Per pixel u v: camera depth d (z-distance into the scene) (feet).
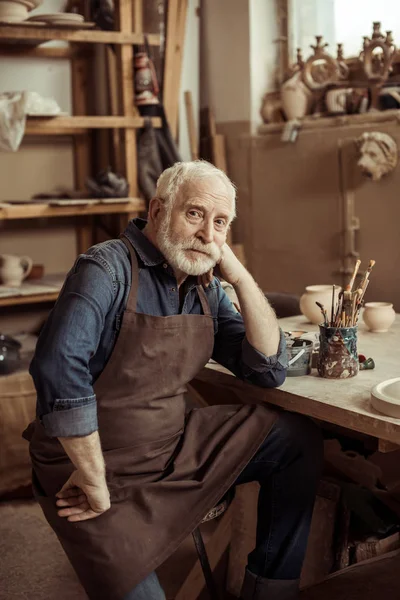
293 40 14.02
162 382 6.66
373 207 12.14
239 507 8.66
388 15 12.55
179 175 6.48
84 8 14.73
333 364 7.14
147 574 6.04
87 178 13.83
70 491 6.27
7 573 9.18
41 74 14.62
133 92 13.78
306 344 7.47
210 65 15.03
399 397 6.17
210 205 6.38
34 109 12.53
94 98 15.15
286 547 7.09
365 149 11.68
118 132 14.30
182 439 6.99
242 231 14.82
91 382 6.56
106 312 6.34
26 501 11.14
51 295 13.07
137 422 6.56
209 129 15.16
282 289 14.10
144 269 6.66
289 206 13.65
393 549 8.14
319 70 13.41
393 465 9.85
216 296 7.29
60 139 15.01
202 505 6.57
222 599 8.52
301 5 13.83
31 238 14.92
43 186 14.96
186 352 6.74
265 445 7.11
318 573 8.10
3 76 14.26
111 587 6.00
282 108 13.85
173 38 14.47
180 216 6.40
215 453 6.85
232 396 9.70
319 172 12.93
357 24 13.07
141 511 6.30
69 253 15.38
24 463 11.07
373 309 8.88
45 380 5.96
